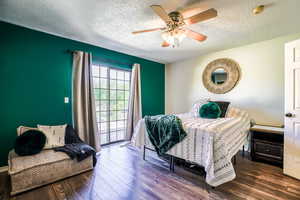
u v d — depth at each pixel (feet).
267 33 8.25
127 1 5.55
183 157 6.72
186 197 5.36
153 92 14.44
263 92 9.48
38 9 6.08
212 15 5.20
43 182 6.06
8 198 5.31
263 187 5.92
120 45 10.22
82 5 5.81
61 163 6.50
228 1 5.46
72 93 9.16
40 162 6.04
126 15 6.52
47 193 5.62
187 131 6.58
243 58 10.23
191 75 13.32
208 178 5.59
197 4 5.67
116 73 12.10
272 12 6.15
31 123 7.93
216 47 10.50
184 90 13.91
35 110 8.05
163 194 5.54
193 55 12.47
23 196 5.43
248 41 9.44
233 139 6.66
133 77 12.36
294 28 7.64
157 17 6.68
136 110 12.47
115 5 5.80
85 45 9.83
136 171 7.29
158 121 7.70
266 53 9.32
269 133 8.35
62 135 7.89
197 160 6.22
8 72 7.26
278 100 8.95
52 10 6.16
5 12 6.30
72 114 9.30
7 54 7.22
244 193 5.56
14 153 6.64
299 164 6.38
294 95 6.55
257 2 5.51
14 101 7.44
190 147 6.46
